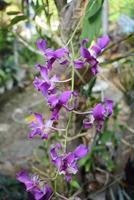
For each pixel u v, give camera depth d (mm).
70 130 500
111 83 893
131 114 769
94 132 636
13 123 1446
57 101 338
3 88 1687
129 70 908
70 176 346
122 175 740
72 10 423
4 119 1492
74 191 608
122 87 917
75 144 517
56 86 362
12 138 1313
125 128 753
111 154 784
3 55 1806
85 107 493
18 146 1243
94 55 350
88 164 656
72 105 364
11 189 810
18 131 1371
